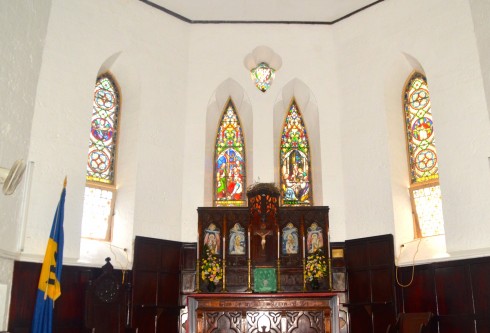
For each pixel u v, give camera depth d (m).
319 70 15.03
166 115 14.16
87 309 10.89
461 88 12.25
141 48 14.01
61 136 11.82
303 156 15.14
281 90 14.98
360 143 13.98
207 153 14.88
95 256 12.18
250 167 14.80
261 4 14.74
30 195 10.97
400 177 13.41
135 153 13.36
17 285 10.30
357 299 12.95
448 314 11.40
